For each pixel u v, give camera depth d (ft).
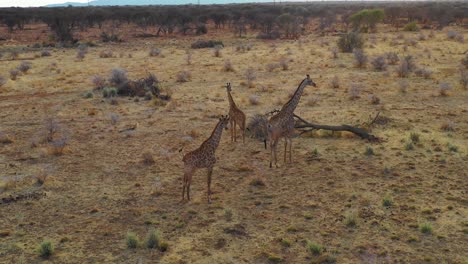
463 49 129.80
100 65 120.67
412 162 46.75
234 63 119.65
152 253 31.09
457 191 39.70
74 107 74.08
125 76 91.76
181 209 37.60
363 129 57.82
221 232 33.71
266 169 46.24
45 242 30.94
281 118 45.65
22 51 155.74
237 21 247.09
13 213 37.11
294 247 31.50
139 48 164.14
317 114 66.90
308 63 115.65
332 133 56.75
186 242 32.45
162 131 60.29
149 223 35.32
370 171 44.78
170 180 43.83
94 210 37.45
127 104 76.07
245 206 37.93
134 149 53.11
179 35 213.66
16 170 46.75
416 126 59.62
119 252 31.27
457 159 47.29
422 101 73.56
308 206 37.70
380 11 202.90
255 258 30.27
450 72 96.32
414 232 33.12
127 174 45.52
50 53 147.13
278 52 139.13
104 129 61.57
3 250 31.50
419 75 94.43
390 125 60.18
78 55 134.21
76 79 99.25
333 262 29.60
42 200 39.55
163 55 137.18
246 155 50.57
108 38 193.98
